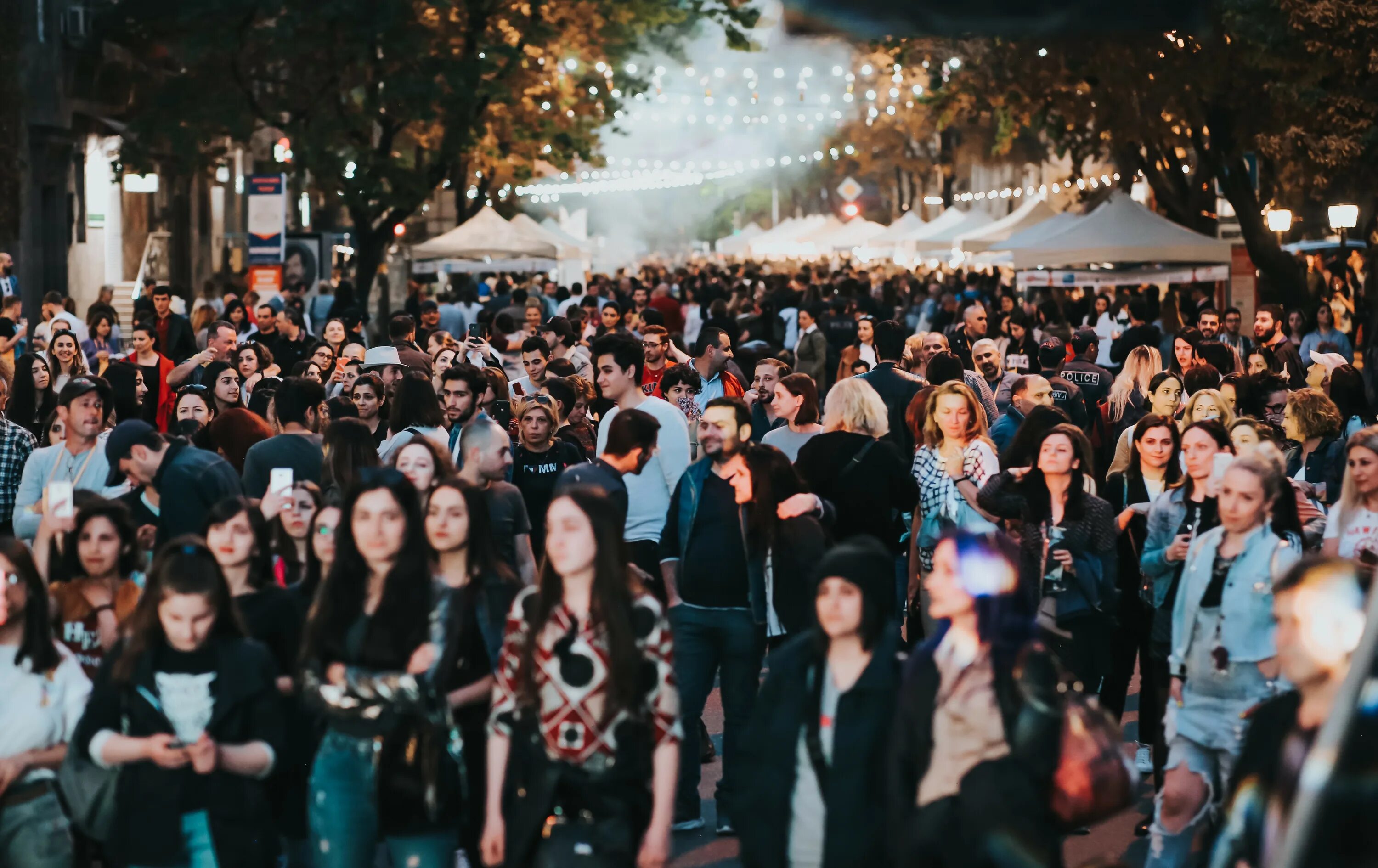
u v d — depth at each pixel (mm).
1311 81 27031
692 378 14578
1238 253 32969
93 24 34750
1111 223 31875
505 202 51406
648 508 10273
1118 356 22422
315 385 10562
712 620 9047
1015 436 9461
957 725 5715
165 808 6379
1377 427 9109
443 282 54219
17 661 6711
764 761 6086
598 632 6133
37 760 6707
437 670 6551
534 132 38969
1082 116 32188
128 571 7680
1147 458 10422
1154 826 7715
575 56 37500
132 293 40656
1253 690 7391
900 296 48750
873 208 94000
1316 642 5645
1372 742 5461
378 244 34375
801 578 9000
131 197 44375
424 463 8422
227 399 13016
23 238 33938
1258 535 7508
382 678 6457
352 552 6598
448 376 11758
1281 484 7719
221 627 6566
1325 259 34219
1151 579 9555
